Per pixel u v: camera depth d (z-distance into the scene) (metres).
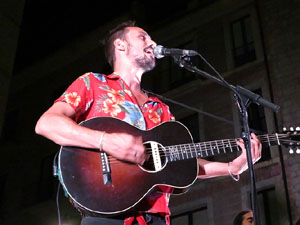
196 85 16.61
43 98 20.14
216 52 16.84
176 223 14.68
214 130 15.34
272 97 14.72
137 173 2.56
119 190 2.49
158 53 3.25
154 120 2.96
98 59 19.33
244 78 15.66
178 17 18.17
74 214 16.25
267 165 13.68
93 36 19.56
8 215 17.81
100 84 2.88
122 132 2.70
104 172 2.50
